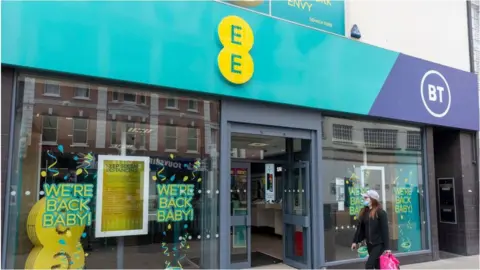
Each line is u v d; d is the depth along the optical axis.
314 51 6.45
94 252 4.71
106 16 4.69
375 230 5.09
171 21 5.16
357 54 7.00
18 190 4.24
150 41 4.98
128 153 5.03
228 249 5.46
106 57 4.65
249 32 5.77
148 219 5.12
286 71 6.11
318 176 6.50
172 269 5.21
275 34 6.05
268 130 6.09
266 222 10.03
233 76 5.55
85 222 4.68
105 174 4.85
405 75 7.68
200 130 5.52
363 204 7.15
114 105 4.96
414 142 8.12
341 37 6.82
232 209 6.52
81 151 4.71
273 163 7.16
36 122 4.43
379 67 7.28
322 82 6.50
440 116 8.18
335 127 7.00
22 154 4.30
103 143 4.86
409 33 8.24
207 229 5.47
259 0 6.38
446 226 8.81
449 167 8.85
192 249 5.38
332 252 6.61
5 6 4.10
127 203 4.98
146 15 4.97
